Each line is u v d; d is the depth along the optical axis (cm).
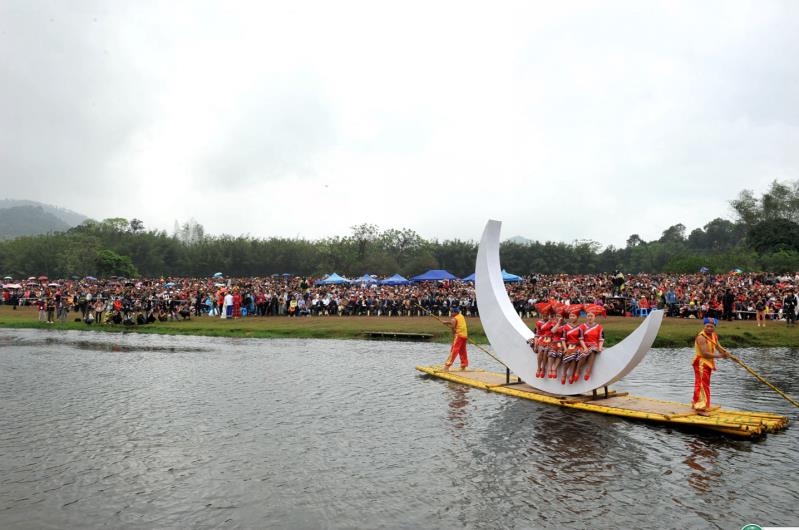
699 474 863
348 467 902
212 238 11531
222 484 829
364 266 9188
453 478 851
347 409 1296
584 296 3791
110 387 1555
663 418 1129
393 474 869
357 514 724
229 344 2598
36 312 4459
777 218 8569
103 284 5856
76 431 1109
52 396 1438
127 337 2908
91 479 851
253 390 1514
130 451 984
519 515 721
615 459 934
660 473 868
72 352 2303
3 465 914
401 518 712
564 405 1314
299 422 1178
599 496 781
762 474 862
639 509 737
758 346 2416
